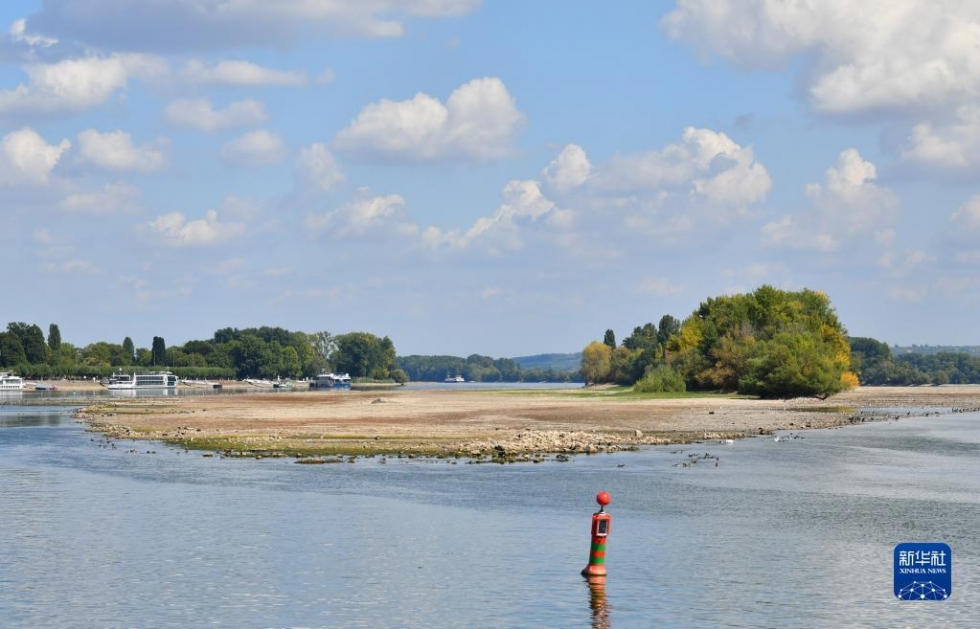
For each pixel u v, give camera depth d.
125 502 57.03
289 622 33.78
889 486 64.25
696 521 51.25
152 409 166.25
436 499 58.12
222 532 48.22
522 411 150.75
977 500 58.41
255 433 103.56
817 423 124.81
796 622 33.59
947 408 183.62
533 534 47.84
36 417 144.00
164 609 35.28
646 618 33.94
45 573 40.19
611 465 75.50
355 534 47.78
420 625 33.34
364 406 175.12
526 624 33.38
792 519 51.88
